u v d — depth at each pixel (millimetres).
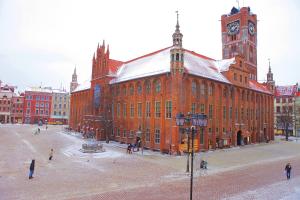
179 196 21891
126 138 60719
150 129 53594
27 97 136625
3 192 22125
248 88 68750
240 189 24375
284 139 89688
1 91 137625
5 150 45656
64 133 84750
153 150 52062
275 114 114188
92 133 70062
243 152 52406
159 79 53062
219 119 58156
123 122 62375
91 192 22703
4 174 28469
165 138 49719
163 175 29969
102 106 68312
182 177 29172
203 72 55781
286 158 46188
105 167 33875
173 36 50000
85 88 87438
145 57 69438
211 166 36188
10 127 104562
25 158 38625
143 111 55875
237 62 65938
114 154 45062
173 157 43625
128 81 61188
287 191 23812
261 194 22719
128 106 61188
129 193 22594
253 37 88812
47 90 145500
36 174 28844
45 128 105875
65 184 25125
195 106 52406
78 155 42781
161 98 51469
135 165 35750
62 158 39719
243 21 85312
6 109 135750
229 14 92438
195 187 24891
